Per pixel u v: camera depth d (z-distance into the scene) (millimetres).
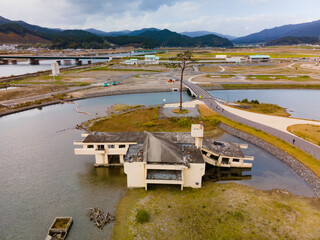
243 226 28672
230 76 144625
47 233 28625
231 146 47531
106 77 150000
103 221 29750
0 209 32969
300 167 42625
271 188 37625
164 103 87688
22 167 44656
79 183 39344
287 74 149500
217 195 35219
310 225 28922
